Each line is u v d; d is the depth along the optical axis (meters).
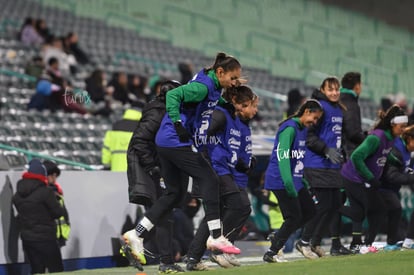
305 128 26.39
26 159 37.72
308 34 101.38
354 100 29.69
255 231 37.22
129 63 69.38
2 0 76.38
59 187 30.08
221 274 21.16
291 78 83.56
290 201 25.98
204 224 23.81
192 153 22.14
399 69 99.00
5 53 59.59
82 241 30.80
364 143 28.23
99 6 87.88
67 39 62.12
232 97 24.70
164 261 23.80
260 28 99.88
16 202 28.58
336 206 28.25
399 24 111.12
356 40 103.69
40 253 28.48
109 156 33.12
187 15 93.88
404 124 28.25
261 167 37.84
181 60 77.12
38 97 49.09
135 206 32.56
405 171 30.84
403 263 21.97
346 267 21.44
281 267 22.23
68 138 45.78
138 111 33.09
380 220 29.88
